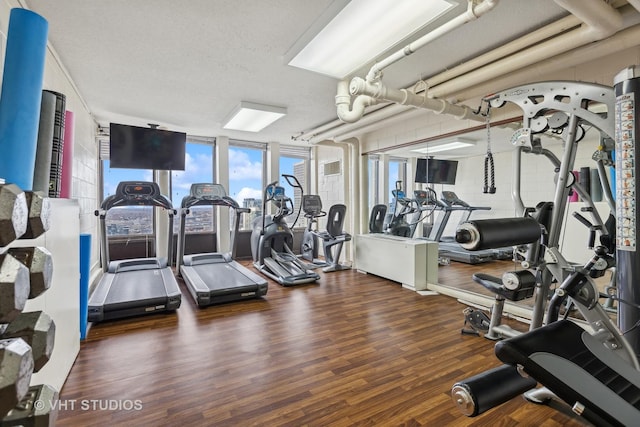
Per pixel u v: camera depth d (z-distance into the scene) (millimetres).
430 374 2256
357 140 5801
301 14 2240
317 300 3951
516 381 1347
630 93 1813
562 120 2219
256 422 1761
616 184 1910
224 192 5125
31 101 1471
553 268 2137
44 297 1646
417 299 4000
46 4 2129
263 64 3057
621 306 1906
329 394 2018
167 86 3613
